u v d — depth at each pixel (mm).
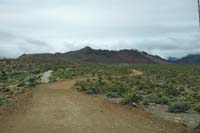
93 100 26656
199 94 37312
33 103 25016
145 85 45625
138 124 15914
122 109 21172
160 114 20016
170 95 34781
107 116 18297
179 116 19328
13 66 106875
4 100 26469
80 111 20297
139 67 139625
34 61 150625
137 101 25234
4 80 59875
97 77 72688
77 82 54594
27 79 62688
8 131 15070
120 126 15414
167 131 14453
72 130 14750
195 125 16234
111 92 34719
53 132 14500
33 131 14875
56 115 18969
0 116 19344
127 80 59469
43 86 50188
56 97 29703
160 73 92875
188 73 89375
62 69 102812
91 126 15500
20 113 20188
